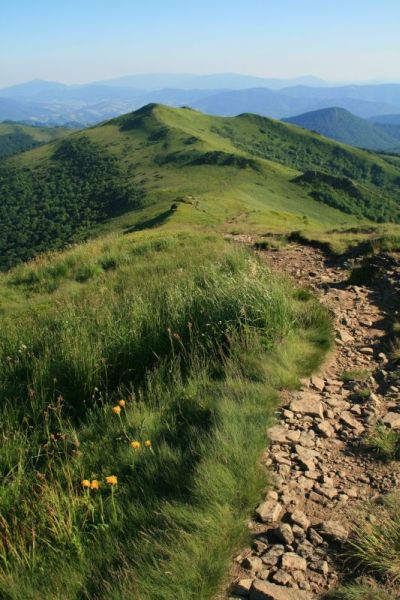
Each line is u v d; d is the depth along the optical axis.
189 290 7.86
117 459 4.29
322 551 3.19
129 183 148.12
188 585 2.85
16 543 3.41
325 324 7.14
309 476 3.93
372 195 139.88
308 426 4.64
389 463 4.05
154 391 5.48
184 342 6.54
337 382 5.60
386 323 7.44
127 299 8.65
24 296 12.95
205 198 66.19
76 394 5.79
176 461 3.96
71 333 6.97
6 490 3.95
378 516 3.44
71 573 3.09
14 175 190.00
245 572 3.05
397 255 10.91
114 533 3.38
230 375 5.45
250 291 7.08
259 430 4.39
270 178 139.50
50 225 132.88
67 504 3.61
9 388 5.99
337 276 10.57
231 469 3.78
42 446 4.71
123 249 16.41
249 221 37.91
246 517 3.48
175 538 3.16
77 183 167.25
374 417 4.76
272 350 6.04
